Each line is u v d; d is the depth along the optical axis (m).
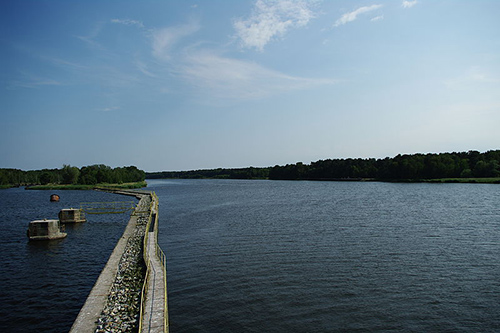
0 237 41.84
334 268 27.00
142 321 15.61
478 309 19.78
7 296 22.16
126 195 115.44
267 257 30.28
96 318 16.31
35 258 31.86
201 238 38.81
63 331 17.42
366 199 83.12
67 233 44.94
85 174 179.50
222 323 17.98
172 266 27.92
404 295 21.67
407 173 168.75
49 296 22.19
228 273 25.98
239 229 44.12
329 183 185.88
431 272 25.98
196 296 21.56
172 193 126.81
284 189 137.25
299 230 42.62
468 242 35.41
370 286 23.16
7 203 87.25
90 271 27.78
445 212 57.44
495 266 27.39
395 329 17.45
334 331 17.19
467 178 153.50
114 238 41.56
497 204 68.00
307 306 20.05
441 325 17.94
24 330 17.48
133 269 23.94
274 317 18.67
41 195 119.94
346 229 42.94
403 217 52.50
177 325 17.78
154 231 38.91
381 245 34.28
